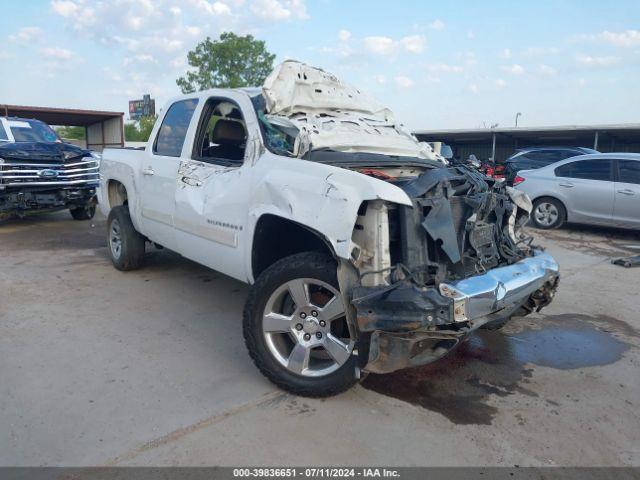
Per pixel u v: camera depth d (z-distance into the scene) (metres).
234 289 5.70
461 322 2.97
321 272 3.20
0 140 9.73
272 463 2.76
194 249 4.60
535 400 3.52
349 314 3.09
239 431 3.03
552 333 4.77
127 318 4.78
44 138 10.46
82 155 9.64
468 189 3.52
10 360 3.86
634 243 9.12
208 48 29.80
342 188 3.08
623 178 9.48
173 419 3.13
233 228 3.95
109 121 27.36
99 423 3.07
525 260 3.86
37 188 8.95
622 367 4.09
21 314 4.81
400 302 2.84
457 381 3.76
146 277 6.11
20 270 6.36
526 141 28.78
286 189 3.41
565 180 10.05
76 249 7.67
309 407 3.31
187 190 4.57
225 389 3.50
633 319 5.18
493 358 4.18
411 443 2.97
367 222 3.02
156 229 5.28
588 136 26.08
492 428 3.16
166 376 3.67
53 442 2.88
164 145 5.24
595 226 10.82
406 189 3.19
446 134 28.33
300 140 3.77
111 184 6.39
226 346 4.20
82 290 5.57
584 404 3.49
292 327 3.37
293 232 3.88
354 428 3.10
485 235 3.66
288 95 4.20
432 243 3.21
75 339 4.27
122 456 2.78
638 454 2.95
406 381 3.72
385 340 2.94
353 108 4.80
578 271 7.05
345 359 3.21
